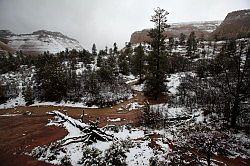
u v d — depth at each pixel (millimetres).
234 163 14562
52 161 15039
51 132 20906
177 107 25391
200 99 26312
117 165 13695
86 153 14961
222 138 17609
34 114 29844
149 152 15578
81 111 30328
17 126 23766
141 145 16688
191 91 30484
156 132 19750
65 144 17109
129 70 57312
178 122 21562
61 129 21547
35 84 44281
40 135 20266
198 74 38000
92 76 40156
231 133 18328
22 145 18172
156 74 31656
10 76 52656
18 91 41156
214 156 15438
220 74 34219
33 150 16812
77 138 18000
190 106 24531
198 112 22953
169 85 36469
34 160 15383
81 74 48312
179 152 15766
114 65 55969
